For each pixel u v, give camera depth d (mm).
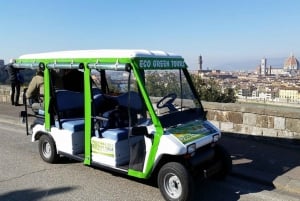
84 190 5480
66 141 6430
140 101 5188
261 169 6105
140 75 5098
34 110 7305
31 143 8586
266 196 5230
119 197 5188
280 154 6941
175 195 4859
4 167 6676
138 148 5242
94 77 6250
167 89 5445
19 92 13594
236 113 8250
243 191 5422
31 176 6152
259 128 7926
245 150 7242
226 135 8445
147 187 5582
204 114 5934
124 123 5914
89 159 5977
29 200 5133
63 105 6672
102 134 5707
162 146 4867
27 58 6996
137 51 5285
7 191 5484
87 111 5883
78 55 5953
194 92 5902
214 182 5781
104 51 5641
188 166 4961
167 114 5273
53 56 6410
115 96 6160
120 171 5508
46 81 6531
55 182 5844
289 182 5504
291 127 7465
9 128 10453
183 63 5836
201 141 5051
